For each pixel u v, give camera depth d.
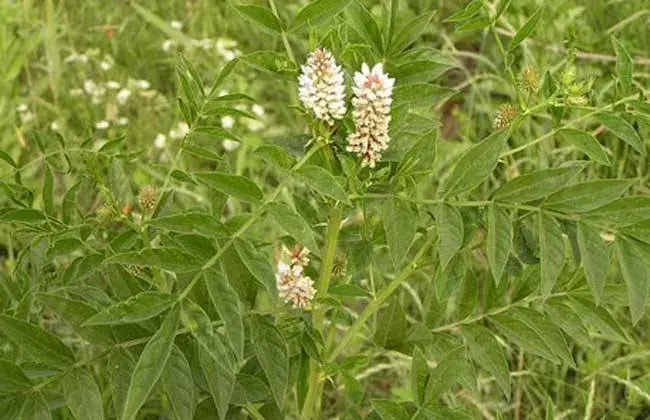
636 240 0.77
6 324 0.75
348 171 0.76
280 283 0.80
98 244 0.88
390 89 0.75
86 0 1.75
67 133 1.47
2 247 1.38
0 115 1.49
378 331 0.86
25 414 0.75
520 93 0.82
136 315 0.73
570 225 0.79
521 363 1.21
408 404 0.82
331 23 0.85
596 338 1.24
